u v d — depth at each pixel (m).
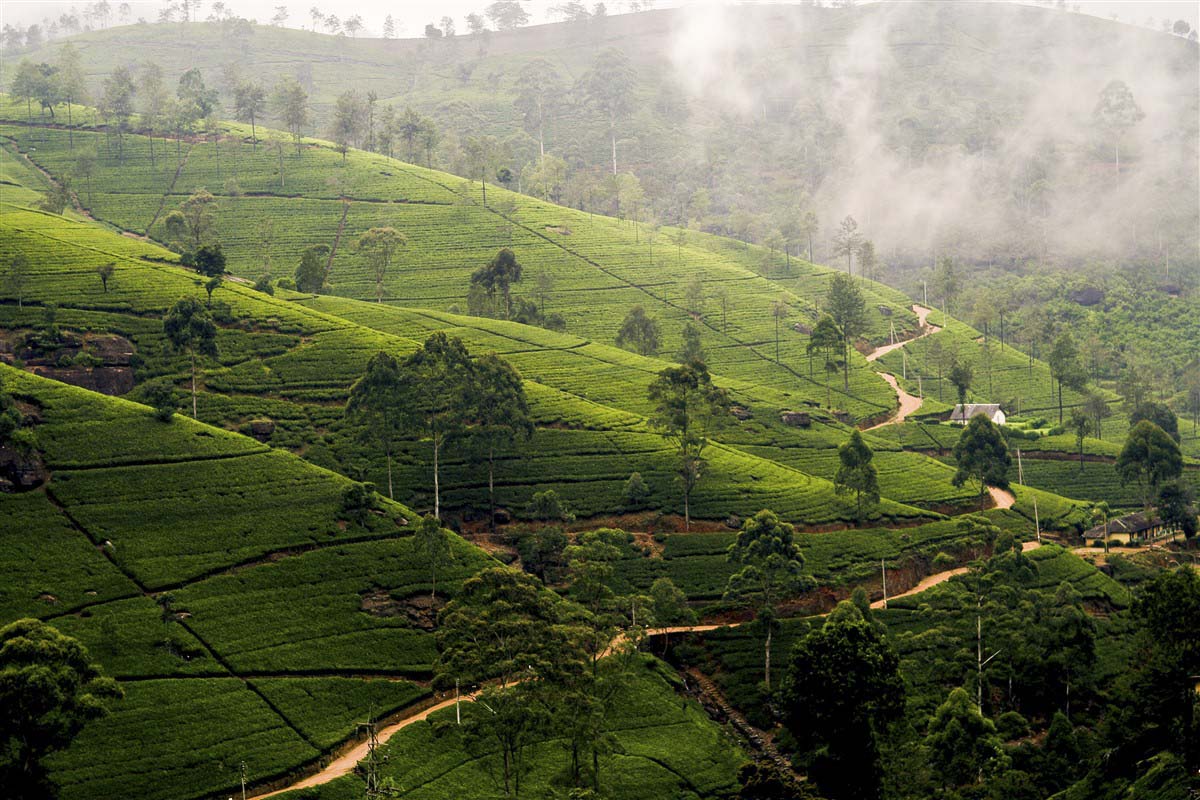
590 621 103.88
